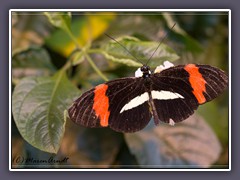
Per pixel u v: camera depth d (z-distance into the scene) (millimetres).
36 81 372
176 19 457
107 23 428
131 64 371
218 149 399
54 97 367
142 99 362
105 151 405
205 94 358
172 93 363
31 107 362
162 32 428
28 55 409
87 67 405
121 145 407
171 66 370
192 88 361
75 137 404
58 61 415
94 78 403
